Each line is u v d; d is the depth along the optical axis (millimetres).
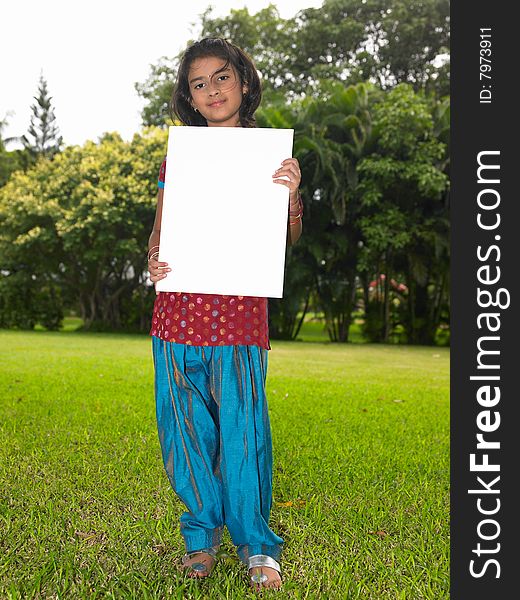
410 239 14070
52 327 18797
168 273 2062
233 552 2217
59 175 17453
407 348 13039
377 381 6891
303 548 2189
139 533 2273
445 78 18547
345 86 18219
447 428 4242
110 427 3982
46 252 17719
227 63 2088
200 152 2082
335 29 18172
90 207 16234
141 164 16328
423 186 13703
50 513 2422
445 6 18297
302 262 14766
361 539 2254
